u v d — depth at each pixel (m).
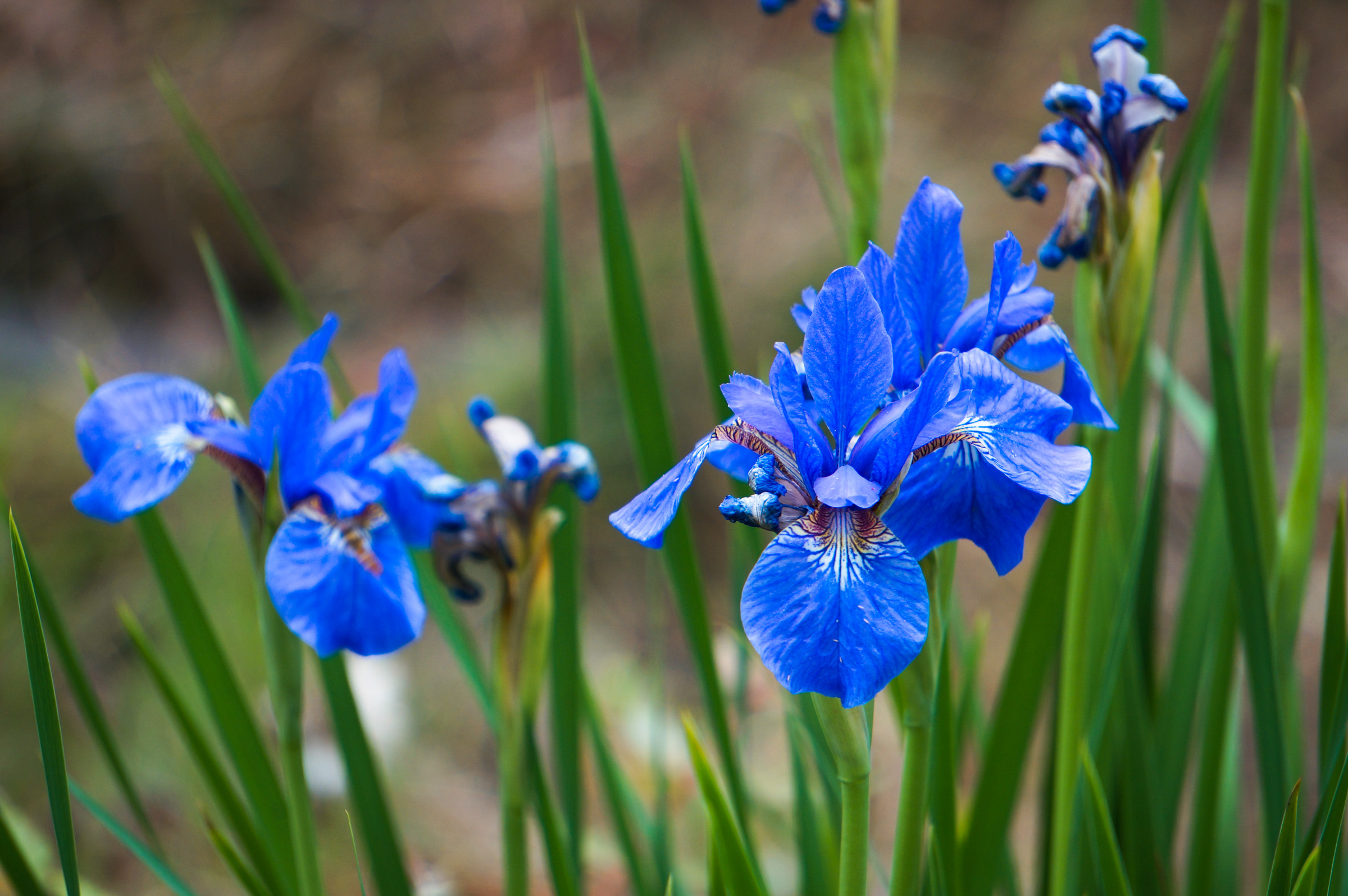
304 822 0.80
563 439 0.90
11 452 1.99
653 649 0.96
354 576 0.78
